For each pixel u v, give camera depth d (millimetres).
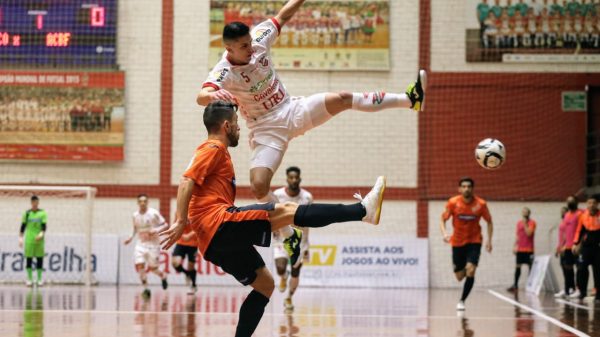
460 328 10992
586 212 17484
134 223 17188
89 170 23328
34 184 23203
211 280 22375
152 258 17141
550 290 21234
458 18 23250
